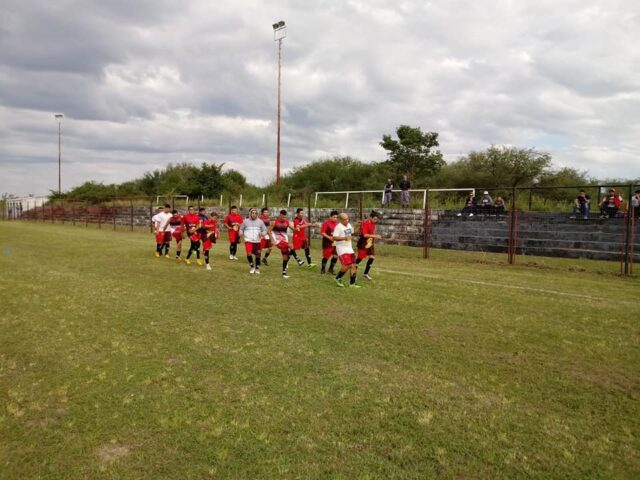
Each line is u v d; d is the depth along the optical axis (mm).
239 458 3525
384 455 3594
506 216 20875
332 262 12344
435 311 8125
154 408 4332
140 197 46500
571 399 4617
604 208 19016
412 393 4711
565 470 3418
